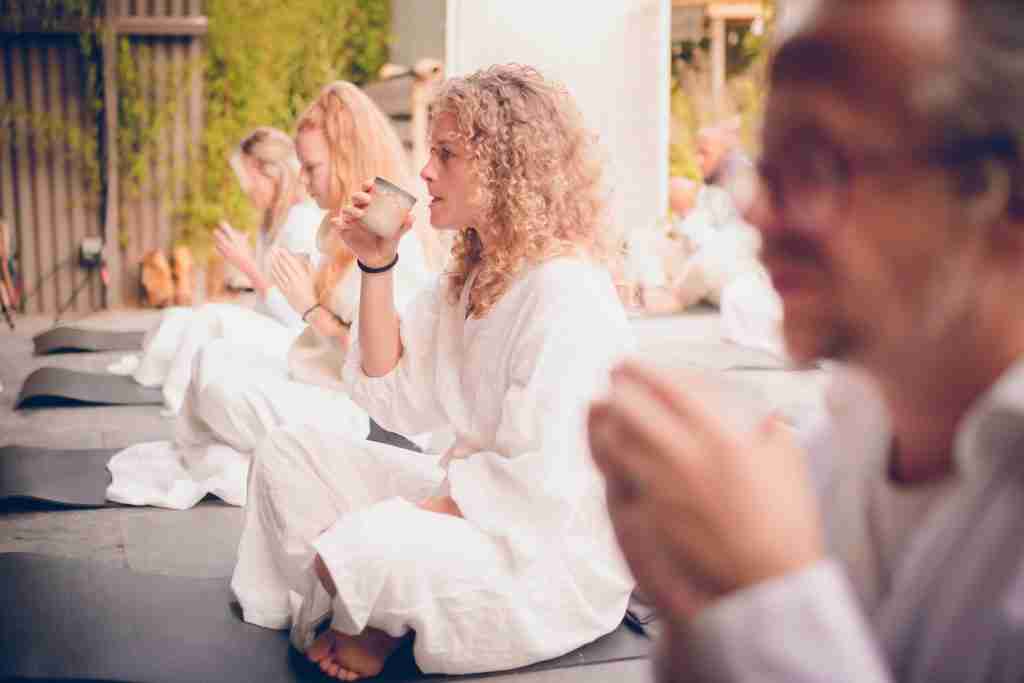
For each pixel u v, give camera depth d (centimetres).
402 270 346
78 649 252
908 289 61
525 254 240
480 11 966
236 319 472
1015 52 57
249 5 1014
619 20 967
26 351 754
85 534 361
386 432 402
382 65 1142
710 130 848
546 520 232
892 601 72
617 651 258
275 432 267
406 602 233
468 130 239
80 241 995
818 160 61
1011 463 66
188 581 302
